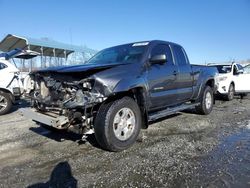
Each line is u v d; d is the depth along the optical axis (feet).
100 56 19.92
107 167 12.71
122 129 15.12
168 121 22.52
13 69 29.43
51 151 15.39
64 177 11.78
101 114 14.43
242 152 14.42
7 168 13.08
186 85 21.85
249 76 41.42
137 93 16.70
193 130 19.44
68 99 14.14
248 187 10.37
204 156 13.85
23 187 10.99
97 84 14.10
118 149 14.85
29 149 15.93
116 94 15.24
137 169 12.34
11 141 17.72
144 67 17.21
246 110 28.66
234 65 39.70
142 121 17.08
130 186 10.69
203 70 24.73
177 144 15.96
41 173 12.32
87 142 16.83
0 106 28.71
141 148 15.40
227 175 11.46
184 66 21.79
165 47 20.33
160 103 18.67
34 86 16.89
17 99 29.66
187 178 11.25
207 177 11.31
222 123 21.75
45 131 19.97
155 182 10.97
